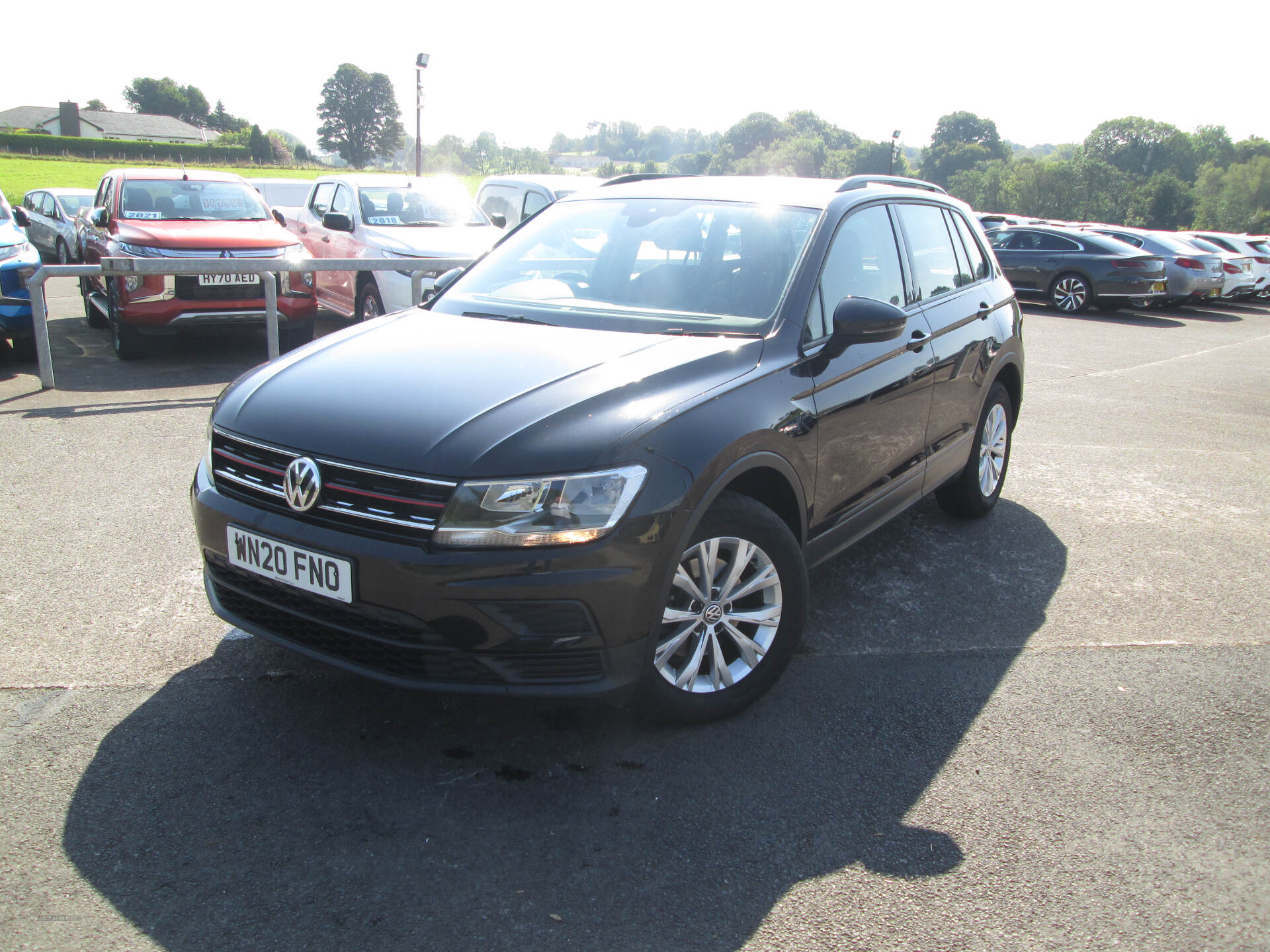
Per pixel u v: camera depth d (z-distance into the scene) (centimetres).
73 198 1590
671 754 277
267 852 229
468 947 203
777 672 304
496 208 1280
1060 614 389
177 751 269
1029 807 259
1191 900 225
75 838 231
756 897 221
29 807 242
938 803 259
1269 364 1159
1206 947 210
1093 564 446
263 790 253
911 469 395
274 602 267
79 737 273
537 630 242
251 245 813
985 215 2081
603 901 218
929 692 321
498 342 310
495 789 258
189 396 699
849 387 331
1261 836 250
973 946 208
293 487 255
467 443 245
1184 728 303
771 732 292
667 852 235
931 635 365
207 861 225
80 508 458
